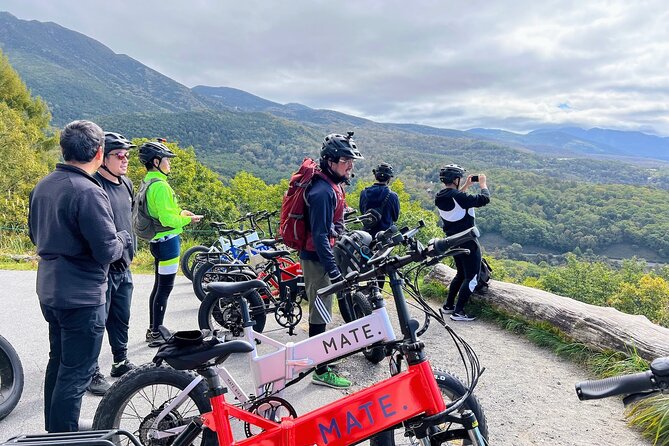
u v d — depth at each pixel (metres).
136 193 4.78
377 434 2.54
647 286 60.28
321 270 4.22
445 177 6.18
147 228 4.67
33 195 2.92
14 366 3.66
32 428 3.47
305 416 2.47
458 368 4.89
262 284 2.78
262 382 2.87
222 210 43.66
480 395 4.29
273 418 2.82
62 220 2.81
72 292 2.84
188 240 13.71
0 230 14.00
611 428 3.74
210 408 2.76
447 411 2.34
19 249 12.41
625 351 4.71
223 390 2.47
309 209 4.00
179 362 2.39
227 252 6.88
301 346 2.85
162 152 4.62
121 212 3.98
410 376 2.46
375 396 2.45
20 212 16.84
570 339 5.29
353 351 2.80
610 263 148.50
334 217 4.36
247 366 4.66
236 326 4.97
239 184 65.81
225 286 2.73
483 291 6.65
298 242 4.20
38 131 49.62
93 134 2.93
